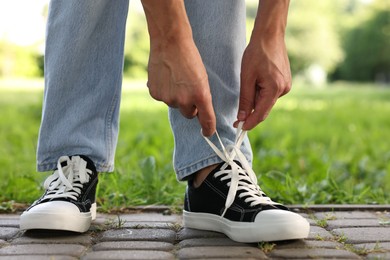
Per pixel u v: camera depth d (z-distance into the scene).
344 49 42.22
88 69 1.93
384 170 3.48
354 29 41.81
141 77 28.05
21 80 23.00
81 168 1.93
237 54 1.90
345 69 42.25
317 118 8.02
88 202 1.92
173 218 2.20
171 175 2.93
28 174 2.95
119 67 1.97
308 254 1.63
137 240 1.81
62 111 1.93
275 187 2.58
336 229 1.96
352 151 4.54
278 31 1.76
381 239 1.83
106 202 2.38
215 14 1.86
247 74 1.74
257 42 1.74
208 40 1.86
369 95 17.70
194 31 1.86
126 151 4.08
